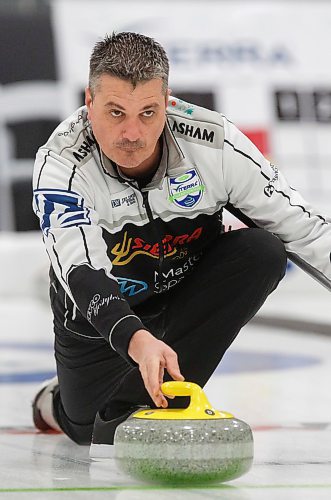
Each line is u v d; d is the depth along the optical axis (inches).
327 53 884.6
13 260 828.0
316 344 563.2
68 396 239.0
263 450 230.2
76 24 842.2
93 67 187.2
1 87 816.3
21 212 820.0
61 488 184.5
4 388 374.9
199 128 211.0
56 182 200.1
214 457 170.6
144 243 215.3
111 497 173.5
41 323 671.1
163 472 171.2
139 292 223.1
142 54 182.9
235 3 879.1
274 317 673.0
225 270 218.5
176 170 209.0
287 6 884.0
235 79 866.1
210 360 222.5
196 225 217.9
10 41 823.7
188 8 870.4
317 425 276.4
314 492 177.8
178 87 856.9
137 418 176.9
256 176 213.0
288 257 226.5
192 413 173.8
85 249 191.6
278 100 868.6
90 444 243.9
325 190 860.0
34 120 820.6
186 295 222.4
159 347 173.5
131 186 207.2
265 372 426.6
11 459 223.0
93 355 230.2
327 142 871.1
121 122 185.0
